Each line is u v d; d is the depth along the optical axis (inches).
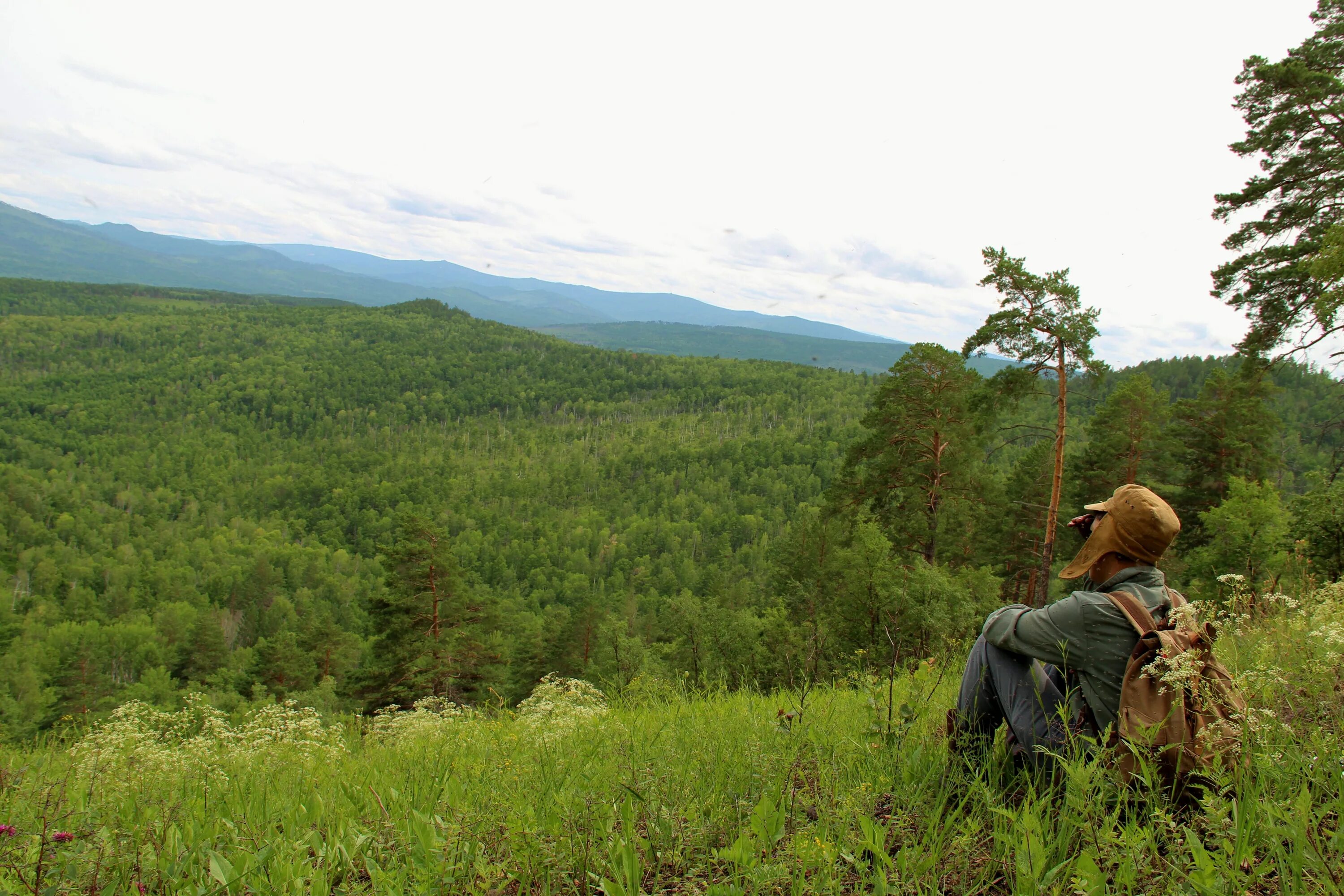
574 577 4699.8
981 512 986.1
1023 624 94.2
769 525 5472.4
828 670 388.5
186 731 175.5
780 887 71.2
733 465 6678.2
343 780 125.6
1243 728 79.6
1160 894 64.0
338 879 84.7
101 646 3378.4
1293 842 65.4
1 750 145.4
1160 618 89.4
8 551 5349.4
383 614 1062.4
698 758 116.5
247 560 5236.2
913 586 572.1
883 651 490.6
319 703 1071.6
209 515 6579.7
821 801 92.9
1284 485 1079.0
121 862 79.3
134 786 122.5
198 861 83.6
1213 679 83.4
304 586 4881.9
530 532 5772.6
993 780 91.5
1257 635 140.6
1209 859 63.3
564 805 91.7
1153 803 74.5
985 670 100.0
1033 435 812.6
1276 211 658.2
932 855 72.0
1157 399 1050.1
